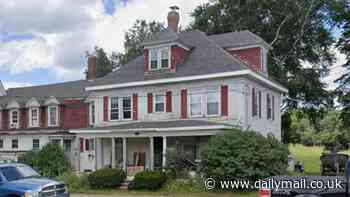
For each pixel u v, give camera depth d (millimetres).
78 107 42812
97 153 33938
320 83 44906
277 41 44219
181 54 31984
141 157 32438
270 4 43844
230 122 28609
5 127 47469
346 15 40250
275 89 35094
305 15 43594
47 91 48562
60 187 17094
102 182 26578
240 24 43875
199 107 30062
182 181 25297
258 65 31922
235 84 28812
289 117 46938
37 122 45031
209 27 45438
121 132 30000
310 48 45219
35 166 32906
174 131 28062
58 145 34781
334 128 65312
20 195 15852
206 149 24438
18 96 50281
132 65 34844
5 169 17016
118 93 33781
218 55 30750
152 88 32156
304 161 56750
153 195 23656
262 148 23688
